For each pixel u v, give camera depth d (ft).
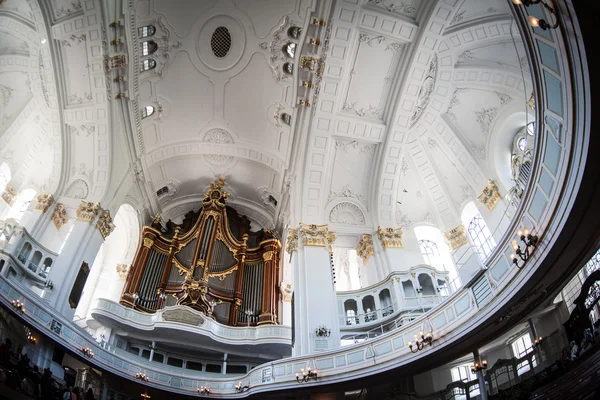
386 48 62.80
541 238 31.09
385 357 46.57
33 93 68.54
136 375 59.00
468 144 66.85
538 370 39.45
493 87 60.34
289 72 70.23
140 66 69.10
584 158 24.80
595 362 29.66
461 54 60.75
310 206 71.05
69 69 63.62
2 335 45.11
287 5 63.41
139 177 79.87
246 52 71.31
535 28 25.43
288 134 76.64
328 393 51.52
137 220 84.43
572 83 23.99
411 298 57.98
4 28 61.05
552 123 27.84
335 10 59.21
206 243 84.94
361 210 71.82
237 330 70.49
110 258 85.35
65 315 56.70
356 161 72.18
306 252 65.00
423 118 69.82
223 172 91.61
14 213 69.41
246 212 97.96
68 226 66.13
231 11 67.41
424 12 57.88
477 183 65.98
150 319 66.95
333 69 64.90
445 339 41.19
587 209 27.35
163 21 66.44
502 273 36.47
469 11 55.52
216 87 76.43
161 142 81.35
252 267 85.97
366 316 60.03
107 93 65.72
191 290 74.43
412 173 74.23
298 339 57.00
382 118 69.31
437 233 71.15
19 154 71.46
